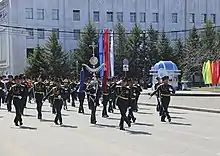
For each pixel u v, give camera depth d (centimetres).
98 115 2194
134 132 1487
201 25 8781
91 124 1769
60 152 1096
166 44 7281
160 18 8475
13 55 7575
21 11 7575
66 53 7250
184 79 6738
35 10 7681
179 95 4028
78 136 1403
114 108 2566
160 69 4638
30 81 3238
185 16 8669
